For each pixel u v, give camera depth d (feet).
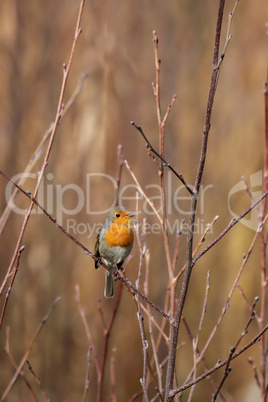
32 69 45.57
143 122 48.47
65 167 46.34
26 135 44.93
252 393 44.29
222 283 50.85
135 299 17.11
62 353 44.39
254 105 53.57
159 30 49.06
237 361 48.14
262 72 54.44
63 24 47.03
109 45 48.21
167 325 40.34
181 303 15.43
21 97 44.78
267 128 19.70
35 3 45.70
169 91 48.98
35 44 45.70
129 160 47.44
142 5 48.98
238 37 55.62
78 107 47.42
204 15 49.60
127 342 45.06
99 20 48.29
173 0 48.98
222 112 53.67
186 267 15.38
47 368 43.62
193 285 51.47
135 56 49.16
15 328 42.57
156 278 44.32
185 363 48.42
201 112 50.72
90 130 47.32
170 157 48.19
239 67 55.16
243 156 52.11
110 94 48.34
